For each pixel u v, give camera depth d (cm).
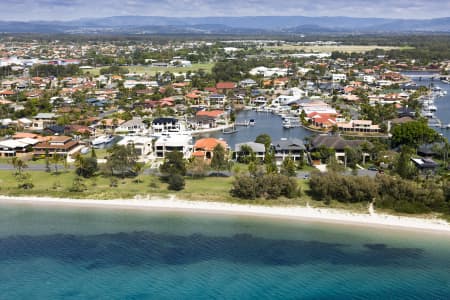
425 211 11044
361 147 15450
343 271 8888
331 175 12075
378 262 9156
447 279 8594
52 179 13600
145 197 12244
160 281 8669
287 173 13575
